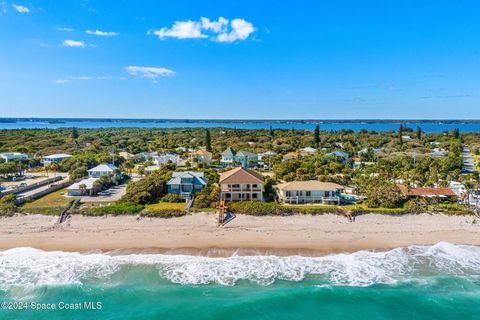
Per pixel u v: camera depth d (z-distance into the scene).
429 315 28.27
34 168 87.12
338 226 44.75
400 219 46.47
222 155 102.38
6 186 62.34
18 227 43.28
